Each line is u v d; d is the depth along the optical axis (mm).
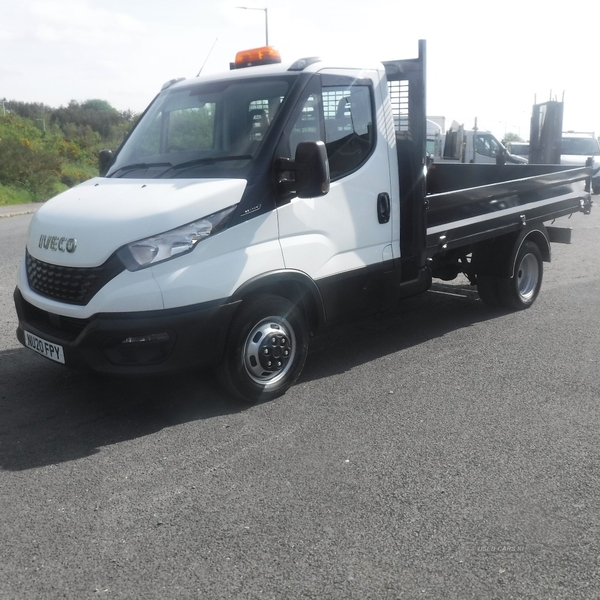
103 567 3203
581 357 6133
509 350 6379
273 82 5305
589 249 12203
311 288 5289
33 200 27062
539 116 17359
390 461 4207
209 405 5148
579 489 3842
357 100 5621
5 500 3820
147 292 4449
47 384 5621
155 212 4512
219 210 4680
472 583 3037
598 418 4812
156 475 4078
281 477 4027
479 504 3695
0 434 4691
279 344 5172
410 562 3193
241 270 4781
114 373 4539
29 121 42562
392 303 6043
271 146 4980
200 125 5426
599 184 22656
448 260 7262
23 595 3020
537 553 3252
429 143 25016
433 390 5402
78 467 4195
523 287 7887
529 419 4809
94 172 37000
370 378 5703
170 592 3018
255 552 3293
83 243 4566
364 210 5660
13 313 7855
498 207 7043
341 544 3346
